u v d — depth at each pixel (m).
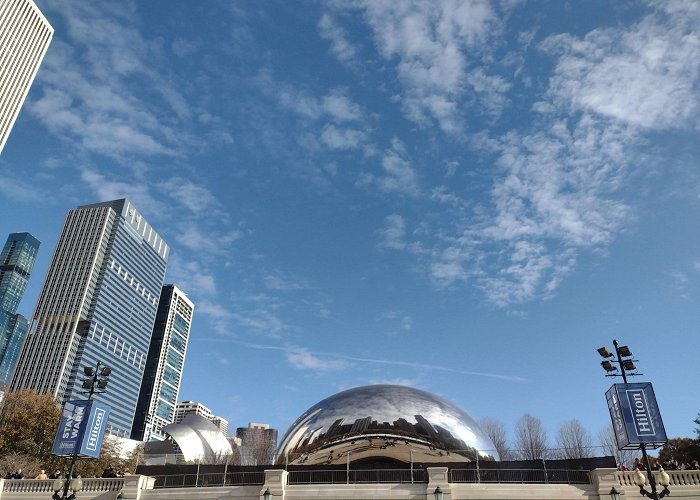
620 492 25.25
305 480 27.83
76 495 28.52
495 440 69.06
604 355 24.67
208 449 50.88
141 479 28.59
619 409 23.17
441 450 29.67
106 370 28.58
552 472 27.09
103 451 62.47
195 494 27.70
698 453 49.84
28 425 56.91
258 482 28.88
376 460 29.50
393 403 31.41
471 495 25.75
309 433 31.22
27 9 170.88
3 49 161.12
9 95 160.88
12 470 50.59
